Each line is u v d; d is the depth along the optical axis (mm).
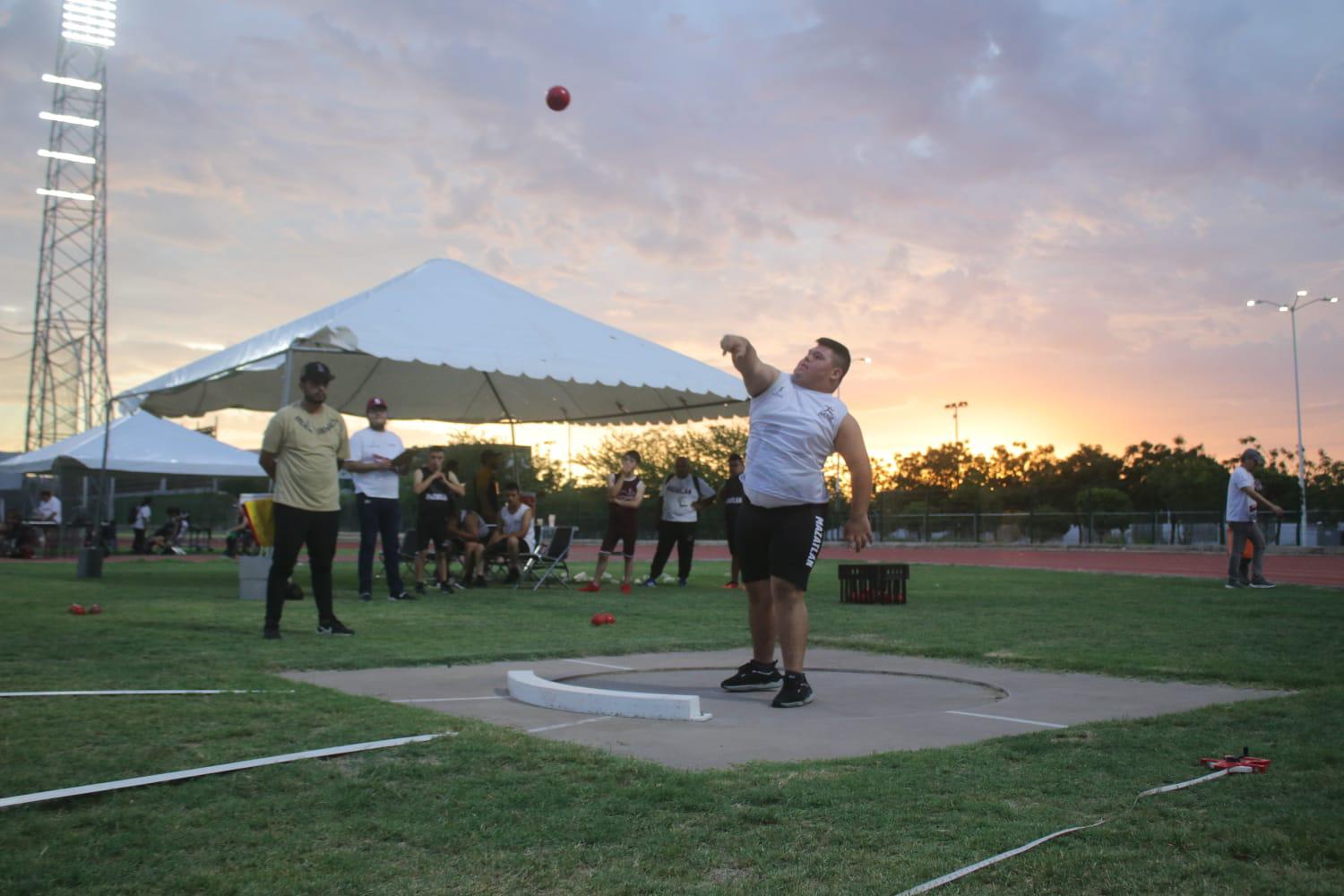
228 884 2320
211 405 18906
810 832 2697
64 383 44594
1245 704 4703
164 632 7648
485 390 20203
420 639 7504
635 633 8141
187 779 3203
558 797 3016
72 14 43375
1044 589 14281
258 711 4293
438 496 12539
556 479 50531
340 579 14688
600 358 13367
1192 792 3111
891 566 11430
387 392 19641
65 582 14078
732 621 9203
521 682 4984
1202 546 33062
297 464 7555
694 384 14125
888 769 3402
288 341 11516
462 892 2287
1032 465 72938
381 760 3463
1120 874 2369
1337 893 2246
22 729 3916
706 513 45250
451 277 13977
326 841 2641
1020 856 2494
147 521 26141
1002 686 5547
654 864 2467
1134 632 8328
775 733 4152
